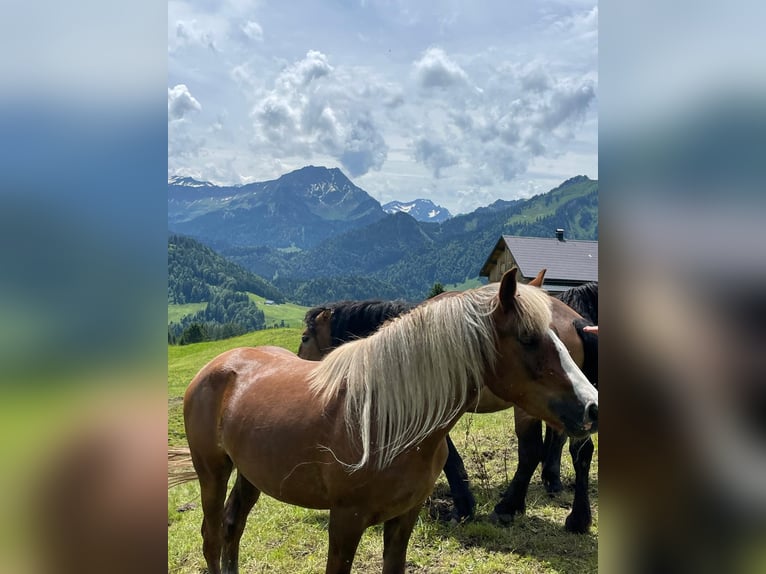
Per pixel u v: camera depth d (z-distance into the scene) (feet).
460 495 16.14
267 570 13.60
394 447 8.87
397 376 9.03
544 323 8.97
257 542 15.25
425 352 9.03
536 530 15.62
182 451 27.14
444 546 14.60
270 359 11.62
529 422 15.94
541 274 11.46
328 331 17.98
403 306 17.35
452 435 25.25
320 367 10.26
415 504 9.36
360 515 9.11
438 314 9.16
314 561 13.94
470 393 9.39
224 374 11.44
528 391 9.11
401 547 9.87
